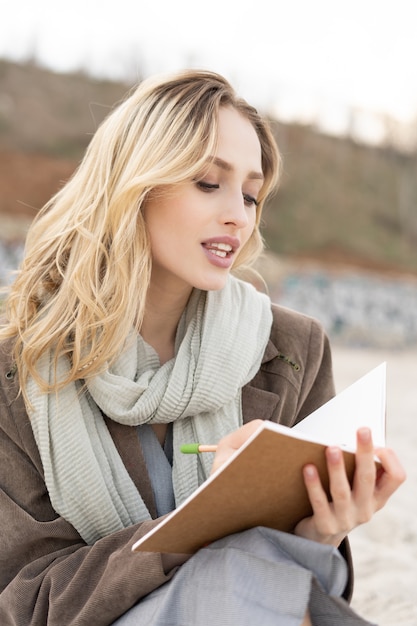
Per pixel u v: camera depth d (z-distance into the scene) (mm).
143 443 1969
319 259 31844
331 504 1477
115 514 1836
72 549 1832
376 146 40219
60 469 1841
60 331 1918
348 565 1683
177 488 1916
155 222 1918
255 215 2189
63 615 1700
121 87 38344
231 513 1474
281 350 2154
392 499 4254
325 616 1477
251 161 1938
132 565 1613
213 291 2031
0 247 20375
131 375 1945
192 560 1544
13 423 1912
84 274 1918
